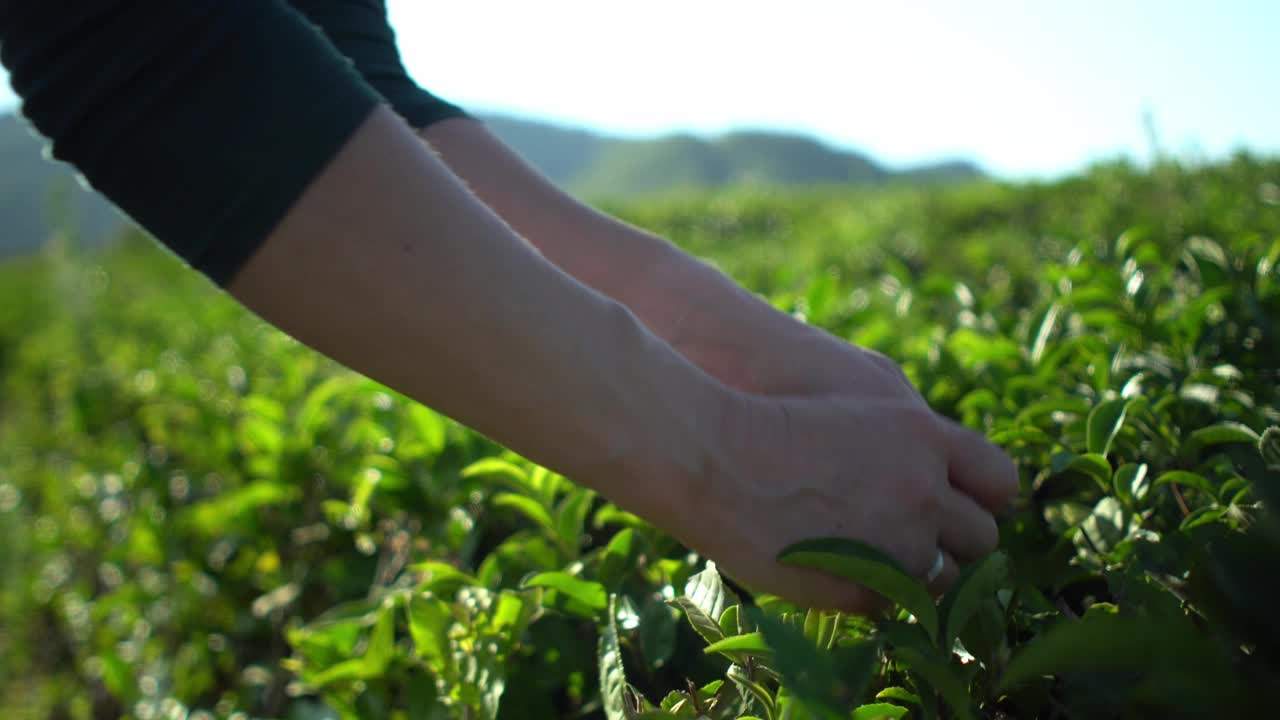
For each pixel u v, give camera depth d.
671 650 0.51
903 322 1.05
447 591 0.60
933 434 0.49
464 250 0.41
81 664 1.51
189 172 0.40
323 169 0.40
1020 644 0.47
